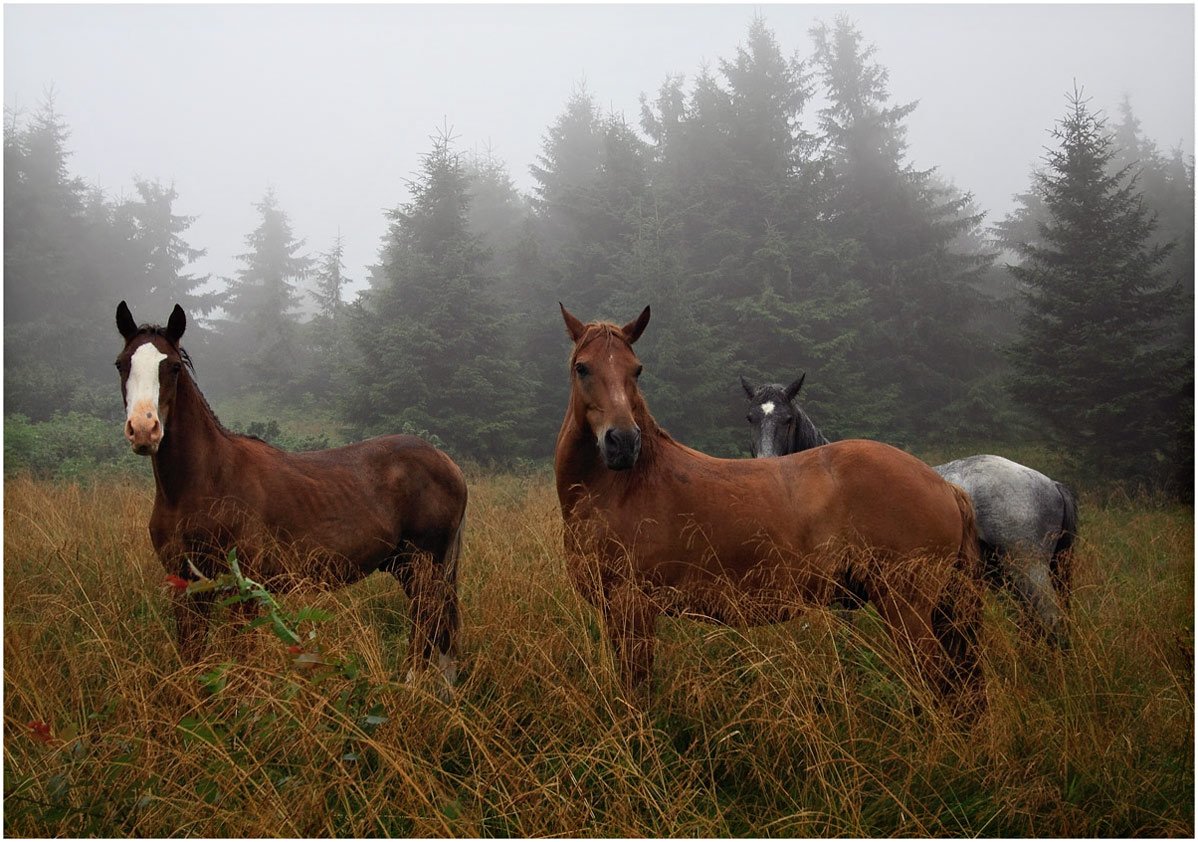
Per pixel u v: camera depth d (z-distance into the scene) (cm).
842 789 217
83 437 1223
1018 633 341
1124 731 255
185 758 204
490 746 241
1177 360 1127
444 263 1673
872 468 285
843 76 2234
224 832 195
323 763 212
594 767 229
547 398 1781
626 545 285
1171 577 436
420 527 390
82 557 450
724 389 1662
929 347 1909
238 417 2138
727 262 1839
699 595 282
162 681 245
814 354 1647
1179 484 1055
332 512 350
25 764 227
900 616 269
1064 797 229
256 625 223
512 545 496
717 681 261
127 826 204
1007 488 381
